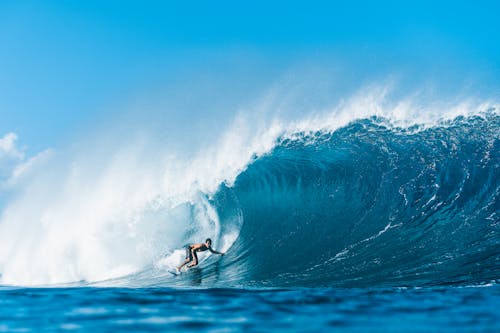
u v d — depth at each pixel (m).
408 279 28.81
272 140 53.38
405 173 44.44
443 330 17.89
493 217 37.28
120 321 20.22
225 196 48.69
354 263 33.31
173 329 18.86
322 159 49.41
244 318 20.44
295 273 33.00
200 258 41.38
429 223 38.09
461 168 42.91
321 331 18.17
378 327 18.56
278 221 43.75
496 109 48.62
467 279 27.78
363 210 42.19
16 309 22.80
